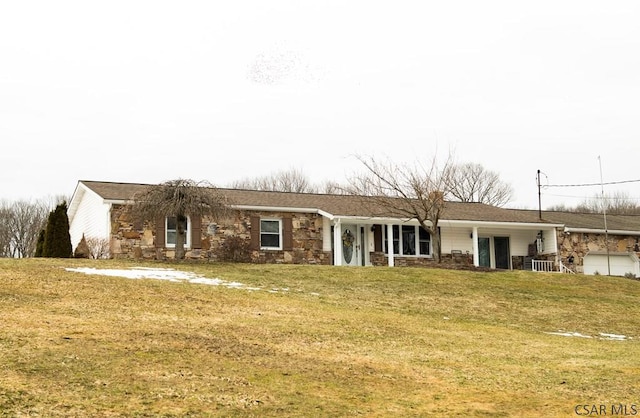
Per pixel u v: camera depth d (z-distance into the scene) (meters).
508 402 9.25
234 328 13.14
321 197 31.78
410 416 8.36
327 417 8.11
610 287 24.11
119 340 10.93
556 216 35.72
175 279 19.38
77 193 29.86
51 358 9.49
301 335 13.10
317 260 29.22
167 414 7.77
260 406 8.33
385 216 28.91
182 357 10.27
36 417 7.33
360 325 14.85
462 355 12.59
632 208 67.62
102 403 7.93
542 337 15.64
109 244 25.66
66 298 14.66
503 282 23.22
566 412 8.80
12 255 52.56
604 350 14.23
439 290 21.00
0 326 11.19
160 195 23.81
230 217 26.62
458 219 30.44
